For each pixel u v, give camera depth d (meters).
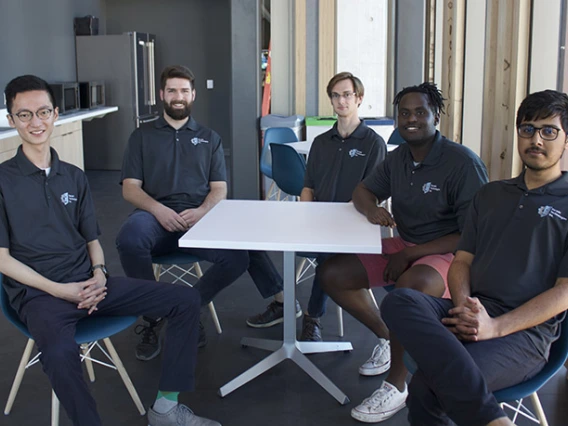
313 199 3.52
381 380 2.94
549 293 1.97
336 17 6.66
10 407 2.65
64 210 2.49
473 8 4.98
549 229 2.03
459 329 1.98
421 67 6.41
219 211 2.92
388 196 3.04
